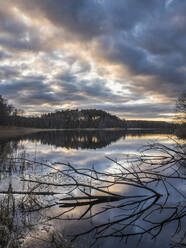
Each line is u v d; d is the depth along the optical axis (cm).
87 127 16500
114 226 338
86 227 334
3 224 317
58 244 273
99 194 512
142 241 288
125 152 1445
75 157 1226
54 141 2889
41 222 346
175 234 309
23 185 543
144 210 407
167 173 750
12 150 1423
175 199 462
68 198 448
